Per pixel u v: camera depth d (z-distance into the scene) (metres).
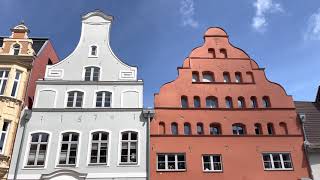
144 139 25.28
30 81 27.00
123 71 28.25
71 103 26.64
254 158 25.47
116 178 23.73
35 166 23.83
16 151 24.30
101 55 28.92
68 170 23.48
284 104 27.91
